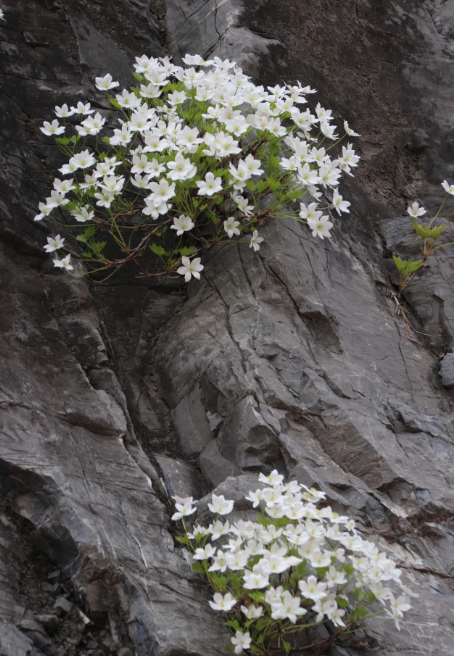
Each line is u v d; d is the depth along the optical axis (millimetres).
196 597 2338
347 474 2812
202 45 4312
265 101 3414
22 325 2875
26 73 3693
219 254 3416
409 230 3967
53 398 2697
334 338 3199
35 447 2477
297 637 2248
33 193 3318
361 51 4699
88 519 2342
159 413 3068
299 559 2119
